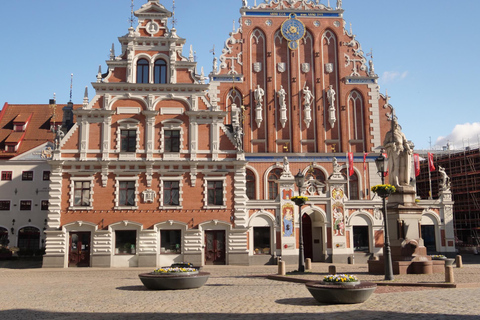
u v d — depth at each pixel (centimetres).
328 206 4575
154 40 4688
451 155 7138
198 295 2134
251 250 4444
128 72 4591
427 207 4834
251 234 4466
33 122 6238
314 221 4756
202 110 4547
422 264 2720
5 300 2089
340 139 5550
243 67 5606
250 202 4500
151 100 4550
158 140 4512
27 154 5728
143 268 4128
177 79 4656
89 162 4372
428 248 4797
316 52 5694
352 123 5603
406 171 2956
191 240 4344
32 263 4781
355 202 4609
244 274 3372
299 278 2688
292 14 5759
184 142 4519
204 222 4375
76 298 2114
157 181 4422
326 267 3659
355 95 5666
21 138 5931
